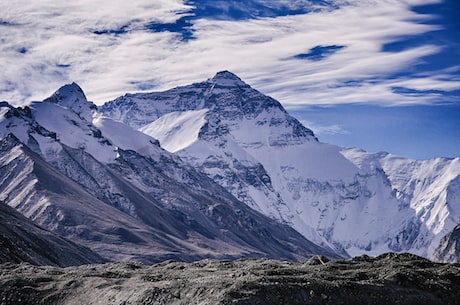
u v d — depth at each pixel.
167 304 81.44
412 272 90.69
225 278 87.38
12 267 108.00
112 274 99.69
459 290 88.56
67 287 93.94
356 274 91.12
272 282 83.44
